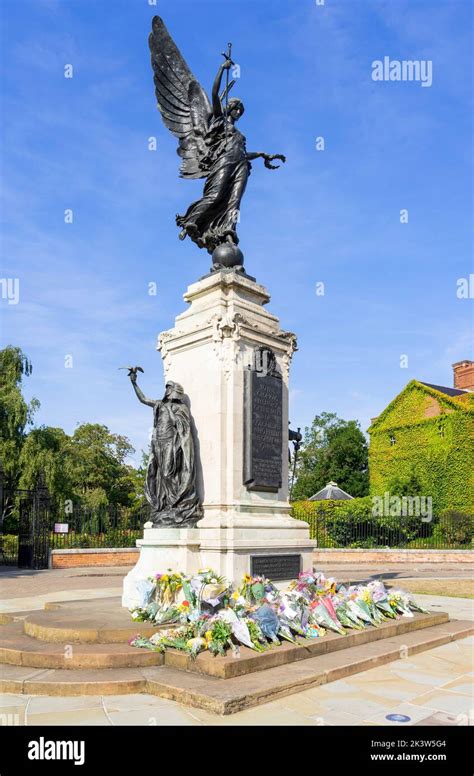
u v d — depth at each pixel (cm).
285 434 1218
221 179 1278
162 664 760
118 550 2698
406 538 3494
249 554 1055
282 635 827
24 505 2600
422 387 4616
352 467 6300
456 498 4231
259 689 653
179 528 1073
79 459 5612
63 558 2570
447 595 1773
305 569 1152
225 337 1139
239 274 1224
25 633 895
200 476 1126
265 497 1159
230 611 791
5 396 3681
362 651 855
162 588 952
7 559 2850
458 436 4278
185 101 1399
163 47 1420
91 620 903
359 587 1094
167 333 1254
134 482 6088
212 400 1132
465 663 845
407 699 673
